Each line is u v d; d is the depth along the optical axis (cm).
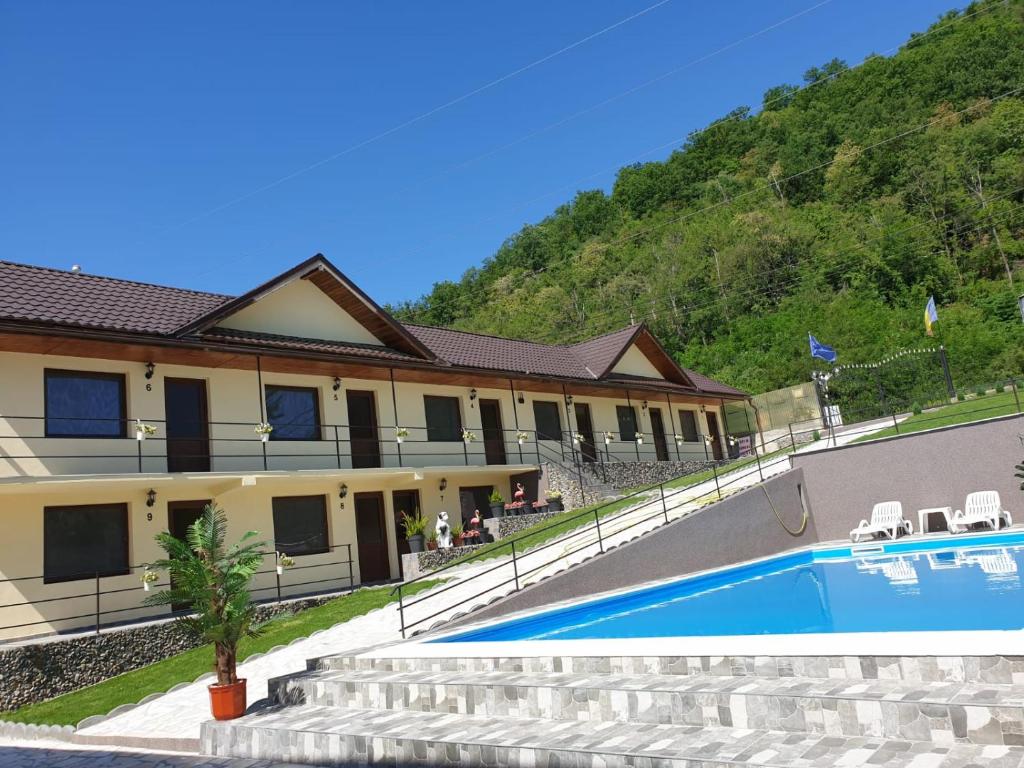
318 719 884
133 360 1802
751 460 2638
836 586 1443
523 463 2727
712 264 7150
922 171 6562
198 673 1350
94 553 1664
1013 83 7006
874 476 2162
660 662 763
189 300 2078
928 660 608
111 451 1725
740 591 1538
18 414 1605
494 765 659
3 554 1536
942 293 5800
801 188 7738
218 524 1058
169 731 1014
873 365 3578
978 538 1781
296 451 2089
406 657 1008
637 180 9362
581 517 2255
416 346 2388
